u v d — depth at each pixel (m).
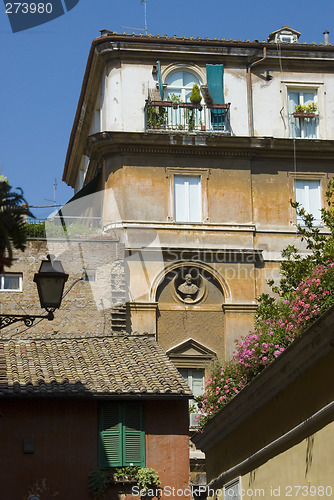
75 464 23.83
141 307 36.03
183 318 36.28
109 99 38.28
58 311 35.16
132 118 38.16
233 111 38.81
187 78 38.91
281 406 19.88
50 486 23.55
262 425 21.27
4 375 24.89
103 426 24.27
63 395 23.88
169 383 24.88
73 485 23.66
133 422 24.39
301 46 39.34
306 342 17.61
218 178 37.91
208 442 26.62
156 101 37.94
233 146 37.84
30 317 17.06
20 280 35.44
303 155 38.59
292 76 39.53
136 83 38.41
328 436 17.14
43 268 17.12
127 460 24.09
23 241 15.59
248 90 39.03
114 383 24.75
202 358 36.03
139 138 37.34
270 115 39.09
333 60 39.56
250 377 24.27
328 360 17.20
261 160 38.47
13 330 34.59
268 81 39.38
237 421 23.14
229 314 36.44
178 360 35.88
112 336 28.09
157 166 37.66
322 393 17.50
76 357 26.48
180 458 24.33
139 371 25.69
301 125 39.25
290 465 19.20
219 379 25.41
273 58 39.28
